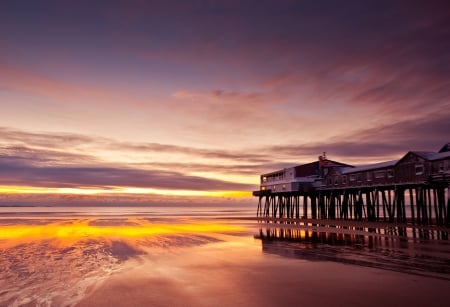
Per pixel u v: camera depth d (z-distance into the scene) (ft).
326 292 47.62
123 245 94.63
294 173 202.69
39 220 220.43
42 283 52.60
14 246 92.48
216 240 106.42
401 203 141.49
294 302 43.68
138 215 318.04
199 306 42.27
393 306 42.14
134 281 53.83
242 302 43.70
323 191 189.98
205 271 60.80
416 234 110.73
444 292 47.14
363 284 51.24
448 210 122.31
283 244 95.20
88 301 43.86
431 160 126.93
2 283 52.65
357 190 174.60
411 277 55.11
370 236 108.47
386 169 148.66
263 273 58.95
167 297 45.62
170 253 80.69
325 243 95.96
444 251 78.74
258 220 222.69
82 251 84.07
